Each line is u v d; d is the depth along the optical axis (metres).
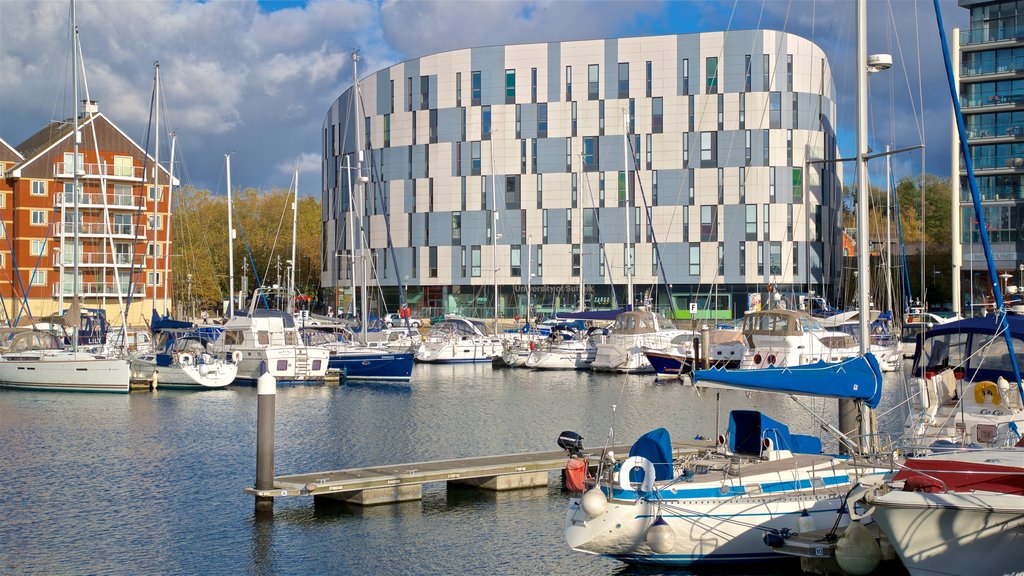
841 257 85.75
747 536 15.52
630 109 83.75
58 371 43.41
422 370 57.72
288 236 121.06
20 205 79.69
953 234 61.62
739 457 17.11
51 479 23.62
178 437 30.17
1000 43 63.97
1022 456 14.39
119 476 23.98
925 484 13.64
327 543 18.22
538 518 19.91
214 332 49.97
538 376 53.34
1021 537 12.66
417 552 17.67
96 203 79.81
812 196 80.94
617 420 33.81
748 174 80.62
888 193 63.31
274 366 46.09
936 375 18.67
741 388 15.81
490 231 87.31
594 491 15.63
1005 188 64.12
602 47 84.44
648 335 54.47
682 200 82.19
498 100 87.06
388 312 90.81
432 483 23.06
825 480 16.50
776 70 80.62
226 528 19.17
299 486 20.06
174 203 104.88
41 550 17.78
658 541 15.21
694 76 82.12
